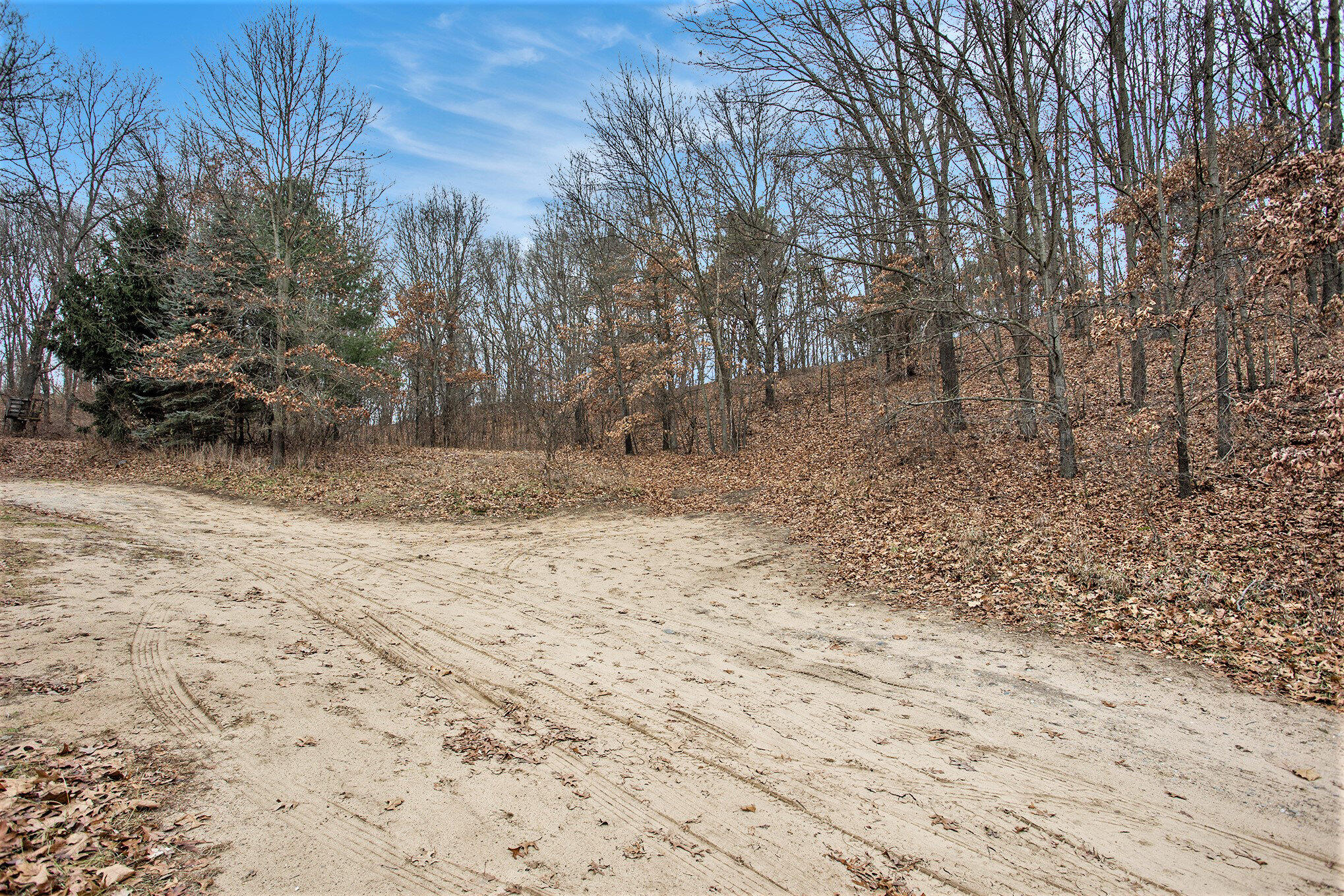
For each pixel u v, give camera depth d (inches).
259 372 784.3
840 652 281.0
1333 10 413.4
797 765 186.7
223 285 754.2
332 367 780.0
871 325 723.4
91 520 452.1
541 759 182.1
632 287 1045.8
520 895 128.3
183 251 773.3
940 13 551.2
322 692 210.8
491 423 1517.0
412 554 433.1
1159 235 435.8
